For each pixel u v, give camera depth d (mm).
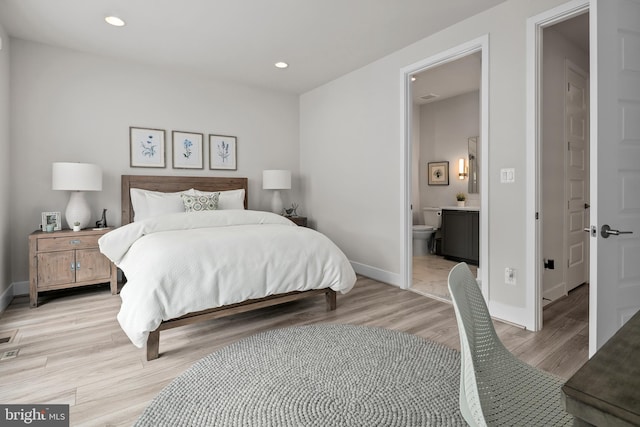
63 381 1750
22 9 2715
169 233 2645
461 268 1061
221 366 1881
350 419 1446
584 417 556
